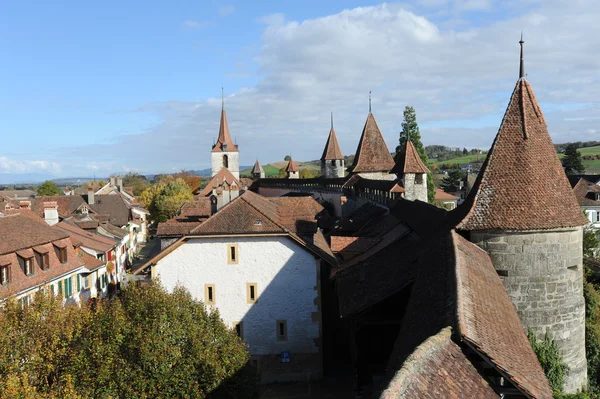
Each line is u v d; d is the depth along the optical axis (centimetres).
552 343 2009
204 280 3066
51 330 1988
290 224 3306
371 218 5038
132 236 7894
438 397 848
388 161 7125
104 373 1795
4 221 3372
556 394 1708
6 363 1814
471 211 2059
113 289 5306
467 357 1027
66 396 1631
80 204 7550
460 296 1191
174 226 3906
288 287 3038
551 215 2000
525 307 2009
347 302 2202
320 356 3025
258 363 3044
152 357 1844
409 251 2494
